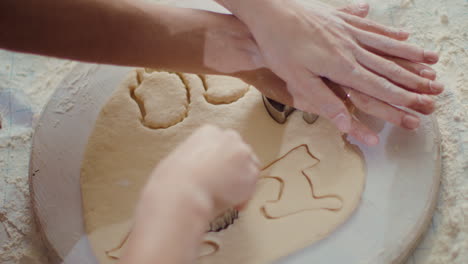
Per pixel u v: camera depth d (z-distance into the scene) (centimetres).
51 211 61
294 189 59
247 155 46
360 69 57
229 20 60
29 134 68
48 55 55
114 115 63
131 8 57
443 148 62
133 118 63
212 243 58
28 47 54
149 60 58
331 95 57
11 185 65
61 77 71
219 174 45
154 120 62
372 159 60
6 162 67
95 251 58
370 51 60
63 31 54
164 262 41
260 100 63
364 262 56
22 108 70
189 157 45
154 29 57
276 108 61
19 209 64
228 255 57
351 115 59
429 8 70
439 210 60
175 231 42
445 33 69
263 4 57
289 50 57
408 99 57
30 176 62
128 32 57
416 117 58
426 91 58
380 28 61
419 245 59
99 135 62
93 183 61
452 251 58
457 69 67
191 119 62
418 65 59
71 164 62
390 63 58
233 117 62
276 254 57
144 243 42
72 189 61
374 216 58
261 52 59
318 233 57
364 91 58
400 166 59
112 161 61
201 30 59
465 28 69
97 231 59
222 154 46
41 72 72
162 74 64
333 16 60
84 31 55
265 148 61
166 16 58
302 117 62
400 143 60
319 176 59
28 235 63
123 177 61
